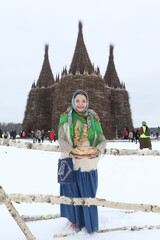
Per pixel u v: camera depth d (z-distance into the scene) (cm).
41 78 4481
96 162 224
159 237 199
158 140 3206
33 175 527
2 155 912
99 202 183
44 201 172
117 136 3872
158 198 343
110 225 233
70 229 222
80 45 3806
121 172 577
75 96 230
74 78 3372
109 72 4469
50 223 241
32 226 233
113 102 4150
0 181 464
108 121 3425
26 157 855
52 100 4178
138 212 272
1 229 225
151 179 489
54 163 721
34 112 4212
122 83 4334
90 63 3775
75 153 210
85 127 228
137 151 222
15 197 166
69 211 225
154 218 251
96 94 3375
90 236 205
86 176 219
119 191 391
